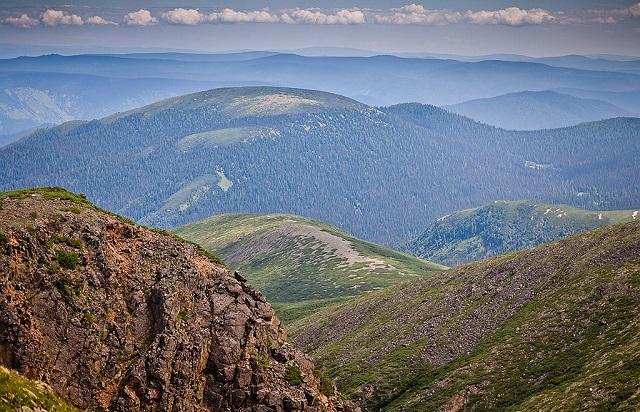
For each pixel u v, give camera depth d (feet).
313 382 201.67
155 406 168.14
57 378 159.02
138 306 180.45
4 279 158.20
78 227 184.44
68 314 165.89
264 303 208.85
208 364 183.73
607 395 463.42
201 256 210.79
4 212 176.14
